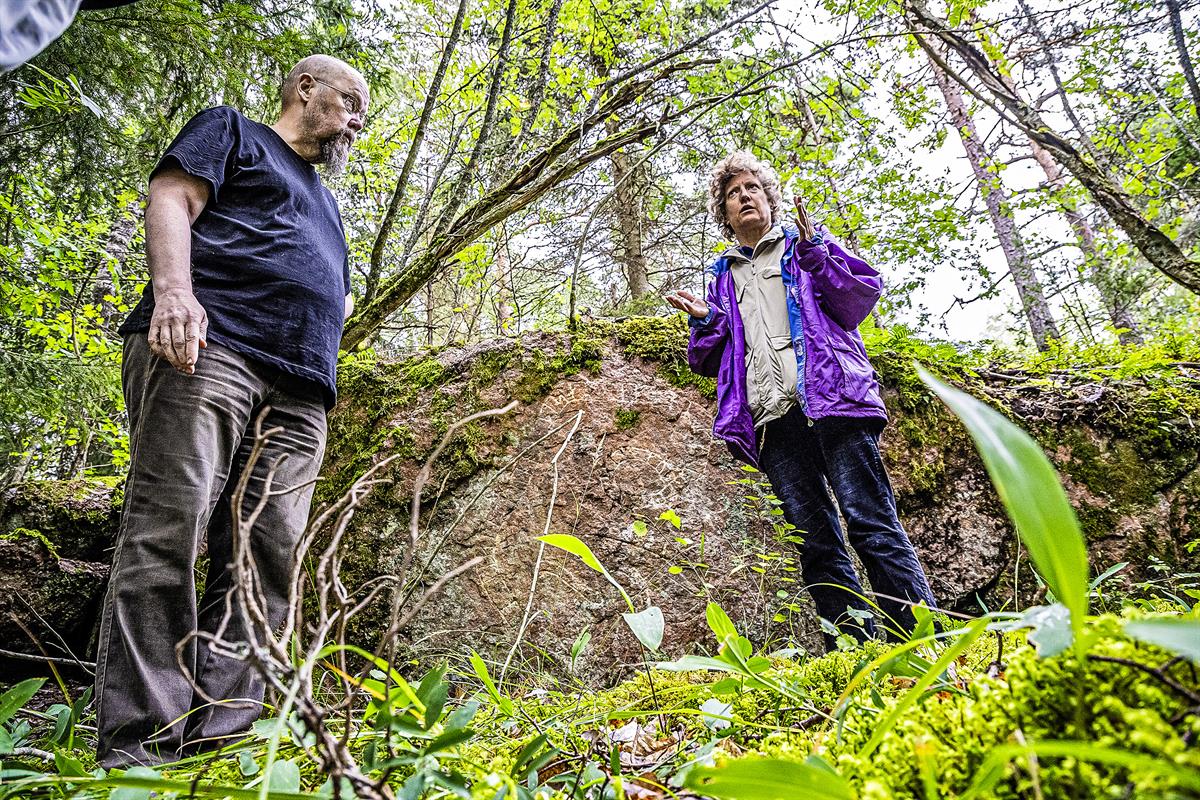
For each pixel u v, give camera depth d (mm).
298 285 1851
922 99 4711
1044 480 351
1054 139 3738
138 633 1393
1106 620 421
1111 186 3664
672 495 2920
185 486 1502
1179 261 3430
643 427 3055
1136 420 3084
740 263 2590
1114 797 321
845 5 3678
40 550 3125
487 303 6785
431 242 3688
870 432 2166
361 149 4938
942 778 418
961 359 3369
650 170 5777
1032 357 4078
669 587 2744
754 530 2859
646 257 8172
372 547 2922
